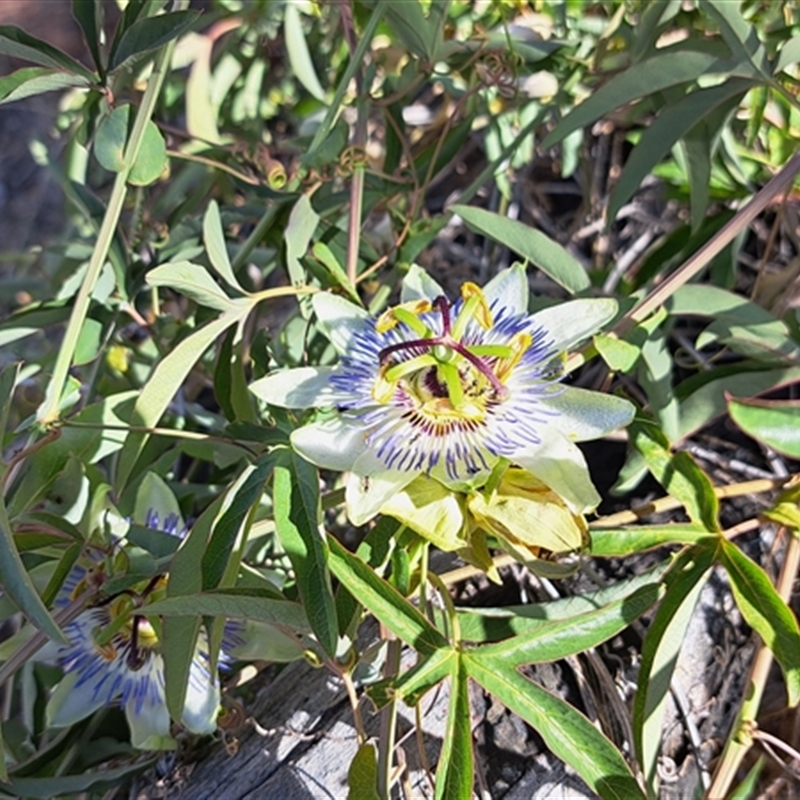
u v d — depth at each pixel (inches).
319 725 8.6
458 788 6.8
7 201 19.0
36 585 8.2
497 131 11.9
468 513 7.2
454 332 7.4
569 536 7.0
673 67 8.7
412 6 9.5
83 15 8.3
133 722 8.1
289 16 11.7
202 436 8.1
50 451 8.2
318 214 10.4
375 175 10.8
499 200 13.0
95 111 10.6
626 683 8.7
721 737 9.0
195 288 7.9
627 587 7.7
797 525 7.9
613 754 6.9
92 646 8.2
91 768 9.0
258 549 9.1
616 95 9.0
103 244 8.2
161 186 15.0
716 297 9.0
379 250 12.1
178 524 8.6
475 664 7.1
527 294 8.0
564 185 13.7
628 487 9.1
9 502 9.7
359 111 10.4
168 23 7.8
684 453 8.1
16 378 7.7
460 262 13.4
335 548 7.2
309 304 9.1
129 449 8.2
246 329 11.4
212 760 8.8
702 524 7.8
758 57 8.7
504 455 7.1
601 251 12.1
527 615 7.7
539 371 7.5
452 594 9.2
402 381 7.5
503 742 8.4
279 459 7.5
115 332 10.9
